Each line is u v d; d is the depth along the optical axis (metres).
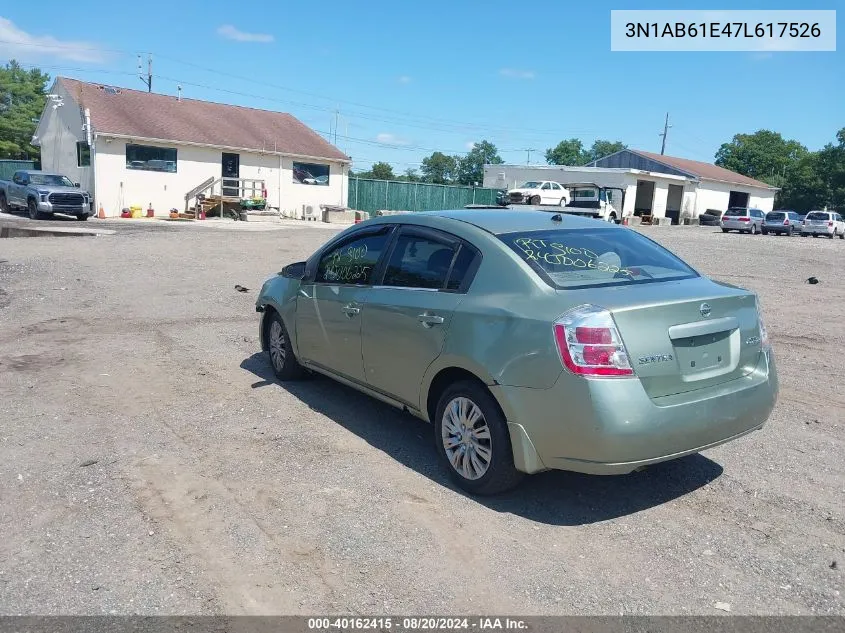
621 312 3.81
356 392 6.43
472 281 4.49
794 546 3.86
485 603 3.32
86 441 5.17
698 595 3.40
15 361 7.31
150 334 8.63
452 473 4.53
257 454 4.98
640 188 49.00
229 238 19.70
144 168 29.89
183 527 3.97
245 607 3.28
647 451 3.80
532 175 50.28
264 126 36.03
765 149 76.62
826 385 6.91
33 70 57.00
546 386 3.89
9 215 27.28
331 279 5.81
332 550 3.75
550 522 4.09
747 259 18.94
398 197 40.97
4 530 3.92
